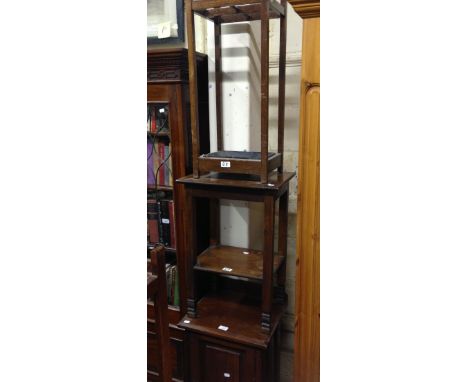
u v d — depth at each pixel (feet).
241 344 5.58
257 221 6.65
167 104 6.08
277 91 6.31
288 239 6.66
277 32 6.08
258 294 6.73
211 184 5.27
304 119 3.76
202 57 6.20
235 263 5.98
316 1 3.46
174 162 6.11
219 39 6.01
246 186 5.08
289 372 6.98
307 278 4.07
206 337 5.80
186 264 5.88
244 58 6.10
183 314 6.50
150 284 3.79
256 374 5.58
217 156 5.59
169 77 5.80
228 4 4.81
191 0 4.99
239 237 6.81
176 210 6.26
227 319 5.96
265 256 5.28
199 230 6.49
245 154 5.72
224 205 6.77
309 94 3.72
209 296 6.68
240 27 6.00
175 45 6.29
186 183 5.50
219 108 6.29
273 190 5.04
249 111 6.27
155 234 6.81
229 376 5.80
